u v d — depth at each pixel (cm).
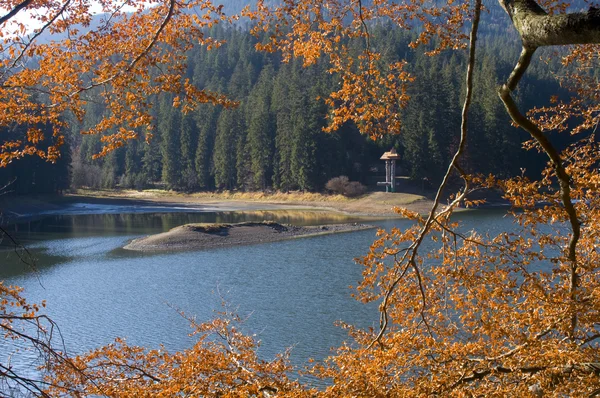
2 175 5831
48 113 589
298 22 581
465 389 469
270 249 3678
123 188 9469
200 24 580
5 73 550
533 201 505
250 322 1908
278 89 8569
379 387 482
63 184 7481
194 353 585
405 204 6381
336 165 7662
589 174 511
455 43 496
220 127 8662
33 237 4266
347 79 578
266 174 8306
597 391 462
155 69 626
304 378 1270
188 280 2686
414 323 567
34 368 1292
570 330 502
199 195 8744
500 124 6425
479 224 4034
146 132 600
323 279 2623
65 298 2331
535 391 491
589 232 570
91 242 4028
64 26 552
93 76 607
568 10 498
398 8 533
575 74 699
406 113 6956
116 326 1920
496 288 514
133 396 538
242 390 516
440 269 556
